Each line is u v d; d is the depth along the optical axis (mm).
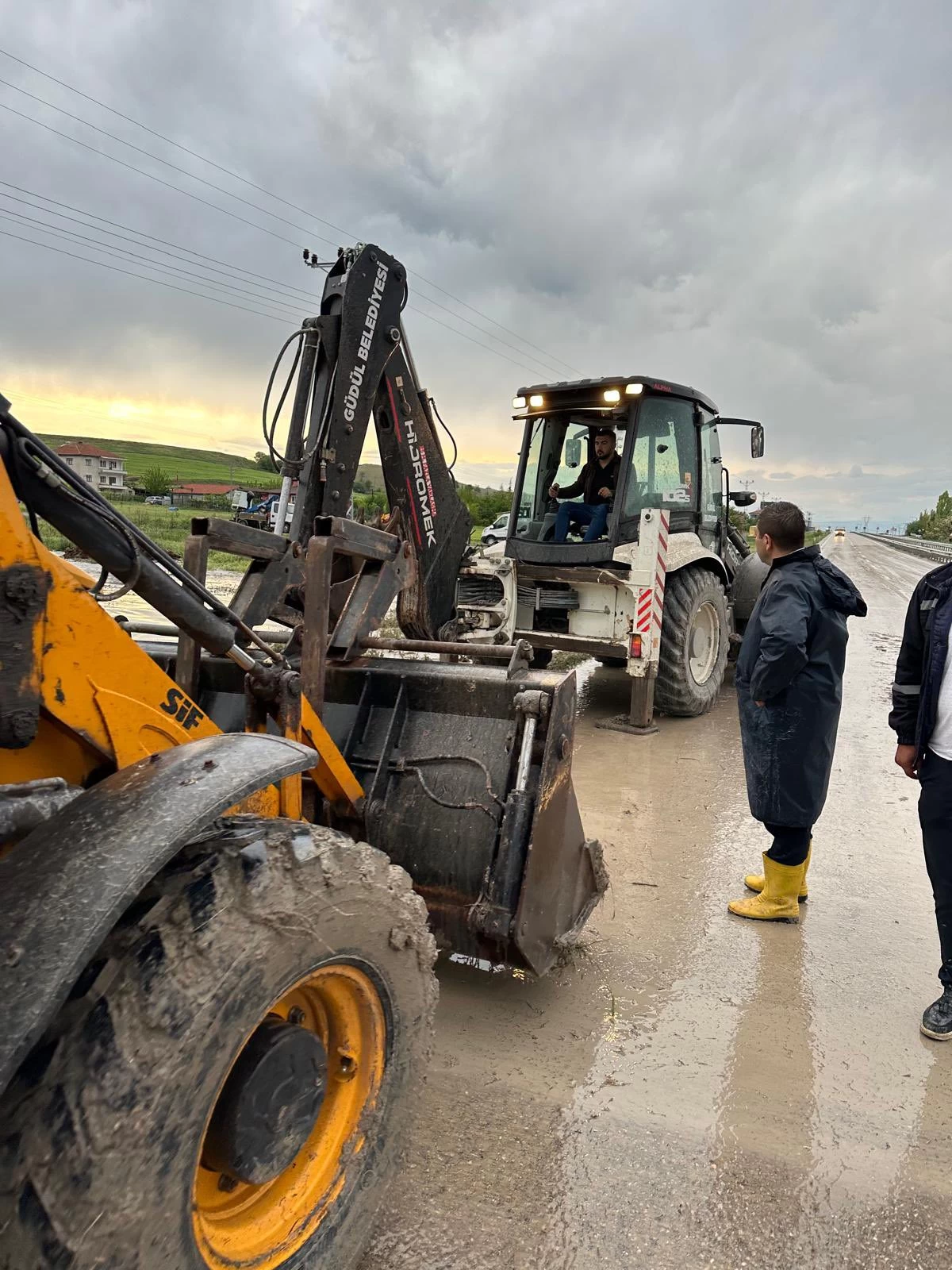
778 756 3277
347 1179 1667
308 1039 1483
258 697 2275
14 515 1408
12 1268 1052
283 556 3236
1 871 1262
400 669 2947
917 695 2828
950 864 2701
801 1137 2227
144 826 1276
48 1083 1115
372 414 3914
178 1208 1222
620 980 3012
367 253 3715
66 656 1520
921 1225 1945
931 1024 2699
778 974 3074
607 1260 1820
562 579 6555
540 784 2582
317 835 1567
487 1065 2492
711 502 7617
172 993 1219
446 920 2654
